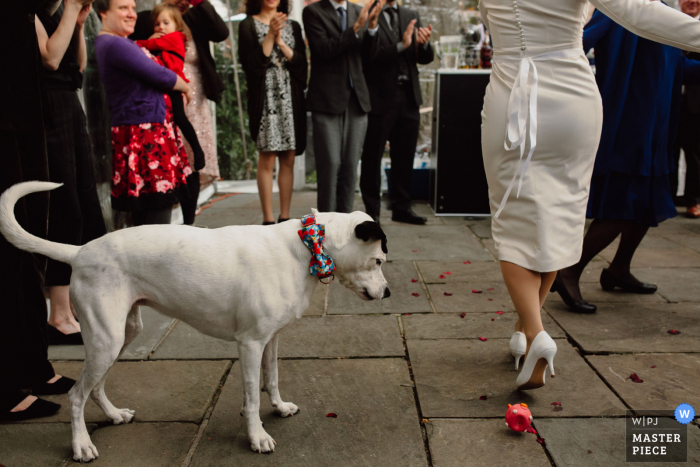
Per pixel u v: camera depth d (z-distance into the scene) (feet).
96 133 13.69
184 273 6.39
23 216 7.36
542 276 8.04
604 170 10.43
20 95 6.81
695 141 17.92
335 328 10.17
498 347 9.39
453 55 21.65
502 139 7.51
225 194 22.18
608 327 10.06
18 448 6.77
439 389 8.04
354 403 7.72
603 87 10.32
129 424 7.29
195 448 6.75
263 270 6.43
